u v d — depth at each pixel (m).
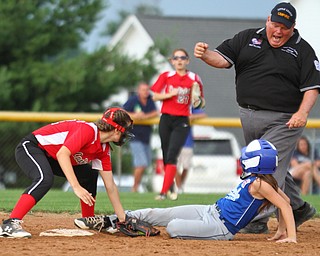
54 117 36.84
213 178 42.09
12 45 60.53
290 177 21.14
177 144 30.70
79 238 18.69
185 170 36.44
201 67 83.06
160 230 20.94
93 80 60.34
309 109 19.81
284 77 20.09
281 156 20.27
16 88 57.94
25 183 47.31
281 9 19.69
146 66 62.31
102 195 31.81
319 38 77.94
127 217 19.42
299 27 78.75
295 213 21.42
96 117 36.41
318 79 19.97
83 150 18.52
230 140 48.56
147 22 85.12
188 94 30.97
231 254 16.39
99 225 19.66
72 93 58.91
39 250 16.52
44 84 58.22
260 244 17.97
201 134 64.50
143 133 37.56
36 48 60.50
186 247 17.28
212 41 83.12
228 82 82.69
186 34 83.81
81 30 63.09
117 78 60.88
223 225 18.86
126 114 18.67
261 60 20.23
